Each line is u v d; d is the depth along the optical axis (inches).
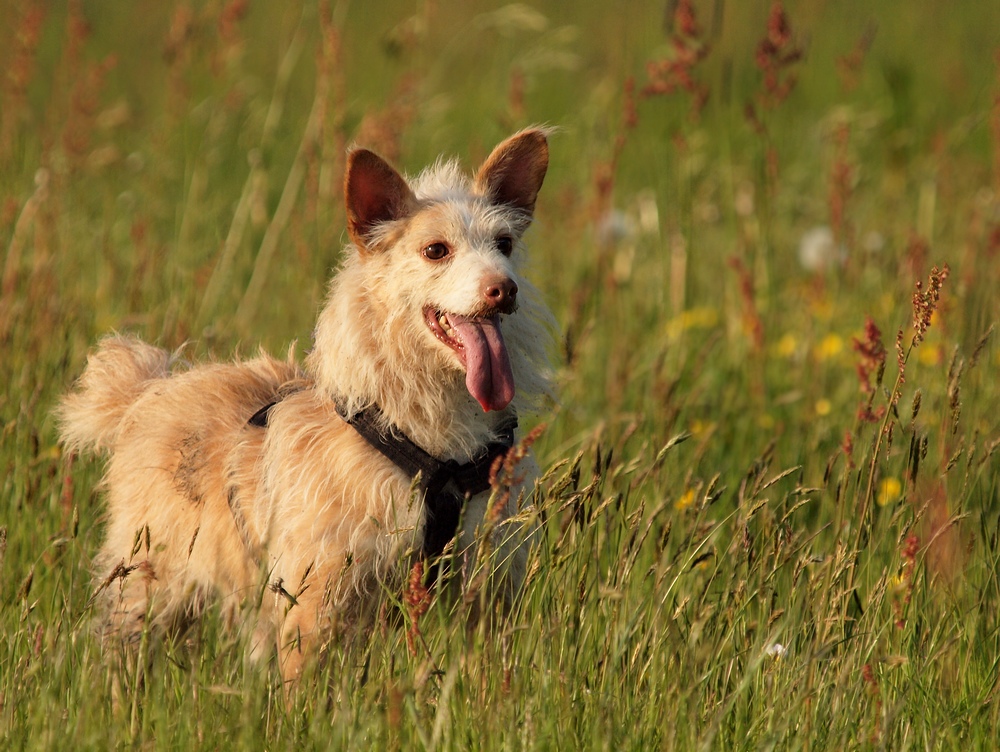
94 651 288.7
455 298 303.9
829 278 565.9
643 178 716.7
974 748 265.7
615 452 391.9
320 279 514.9
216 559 337.1
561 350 422.6
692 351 517.0
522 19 665.6
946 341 411.5
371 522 303.0
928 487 340.5
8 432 387.5
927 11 1082.7
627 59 654.5
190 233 608.7
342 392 311.4
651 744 257.0
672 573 311.7
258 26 960.9
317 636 276.2
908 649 292.0
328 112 556.1
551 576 279.9
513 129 616.1
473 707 259.8
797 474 402.3
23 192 610.2
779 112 808.9
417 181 356.8
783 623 268.4
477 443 311.6
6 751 255.0
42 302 476.7
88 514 376.8
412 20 666.8
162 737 248.2
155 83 896.3
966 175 721.0
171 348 459.8
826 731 259.6
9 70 649.0
